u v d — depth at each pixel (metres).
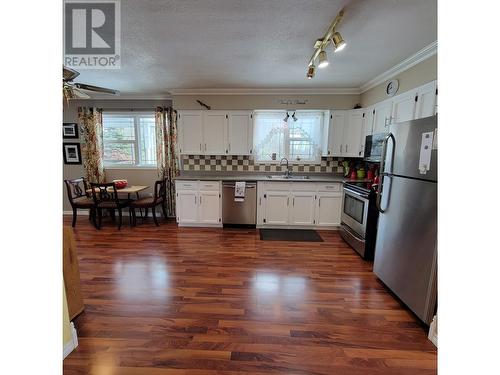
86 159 4.57
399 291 2.00
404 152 1.96
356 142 3.87
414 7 1.71
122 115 4.65
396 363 1.44
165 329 1.70
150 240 3.47
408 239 1.90
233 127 4.13
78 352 1.49
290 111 4.24
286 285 2.30
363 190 2.96
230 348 1.53
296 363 1.43
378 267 2.36
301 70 3.07
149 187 4.79
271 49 2.43
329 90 3.98
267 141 4.44
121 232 3.82
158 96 4.48
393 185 2.10
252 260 2.84
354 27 2.00
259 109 4.15
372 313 1.90
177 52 2.50
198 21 1.90
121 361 1.43
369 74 3.22
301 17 1.84
